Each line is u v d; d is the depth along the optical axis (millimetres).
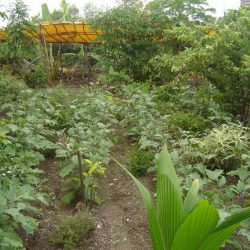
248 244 3008
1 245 2330
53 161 4723
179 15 10359
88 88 8227
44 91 7441
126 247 3148
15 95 7152
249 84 5785
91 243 3178
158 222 2295
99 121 5656
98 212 3650
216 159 4324
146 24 10312
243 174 3373
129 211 3668
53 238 3123
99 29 10586
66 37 12562
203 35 6027
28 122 4797
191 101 6297
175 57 6359
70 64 15883
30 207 2854
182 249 2170
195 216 2053
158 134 4715
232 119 5910
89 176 3740
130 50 10422
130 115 5836
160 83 9945
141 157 4457
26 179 3398
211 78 6203
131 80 9352
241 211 2004
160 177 2365
